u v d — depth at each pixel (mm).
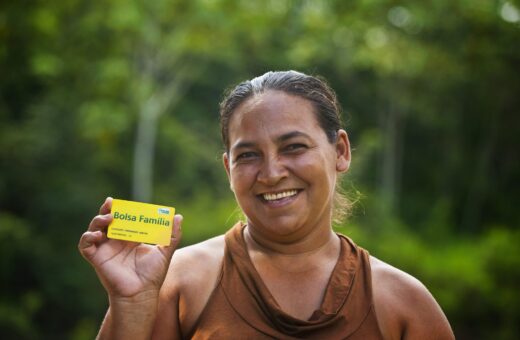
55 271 20250
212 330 2104
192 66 22047
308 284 2199
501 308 19234
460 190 30266
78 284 20328
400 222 25828
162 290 2254
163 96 22156
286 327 2047
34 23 14195
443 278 19938
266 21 19859
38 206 21125
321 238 2270
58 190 21172
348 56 22609
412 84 24797
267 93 2199
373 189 28047
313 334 2053
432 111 27781
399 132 29500
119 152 23594
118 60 18484
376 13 18625
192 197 25203
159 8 18453
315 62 24281
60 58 17344
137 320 2086
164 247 2168
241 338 2061
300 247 2234
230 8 18875
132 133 23766
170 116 26219
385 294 2213
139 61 21016
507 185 30109
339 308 2109
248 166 2176
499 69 22297
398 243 21719
